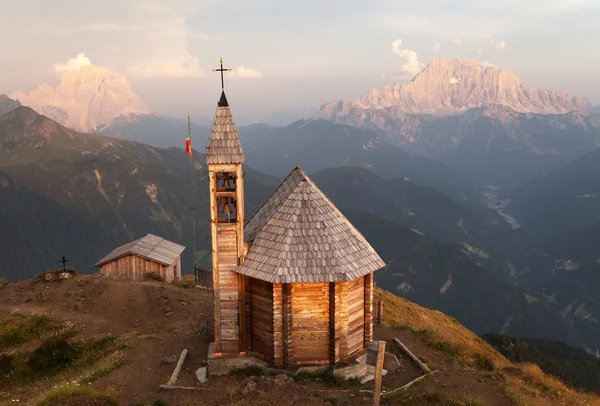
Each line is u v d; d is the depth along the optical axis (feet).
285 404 70.38
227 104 87.71
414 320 172.86
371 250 92.89
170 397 77.41
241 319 89.66
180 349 100.68
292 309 86.84
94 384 83.10
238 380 84.58
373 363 62.49
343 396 79.05
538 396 90.48
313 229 88.22
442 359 103.35
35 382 97.50
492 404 81.41
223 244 88.07
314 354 87.97
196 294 144.87
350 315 90.17
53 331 114.32
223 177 94.07
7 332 112.68
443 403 78.43
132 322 121.70
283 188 106.22
